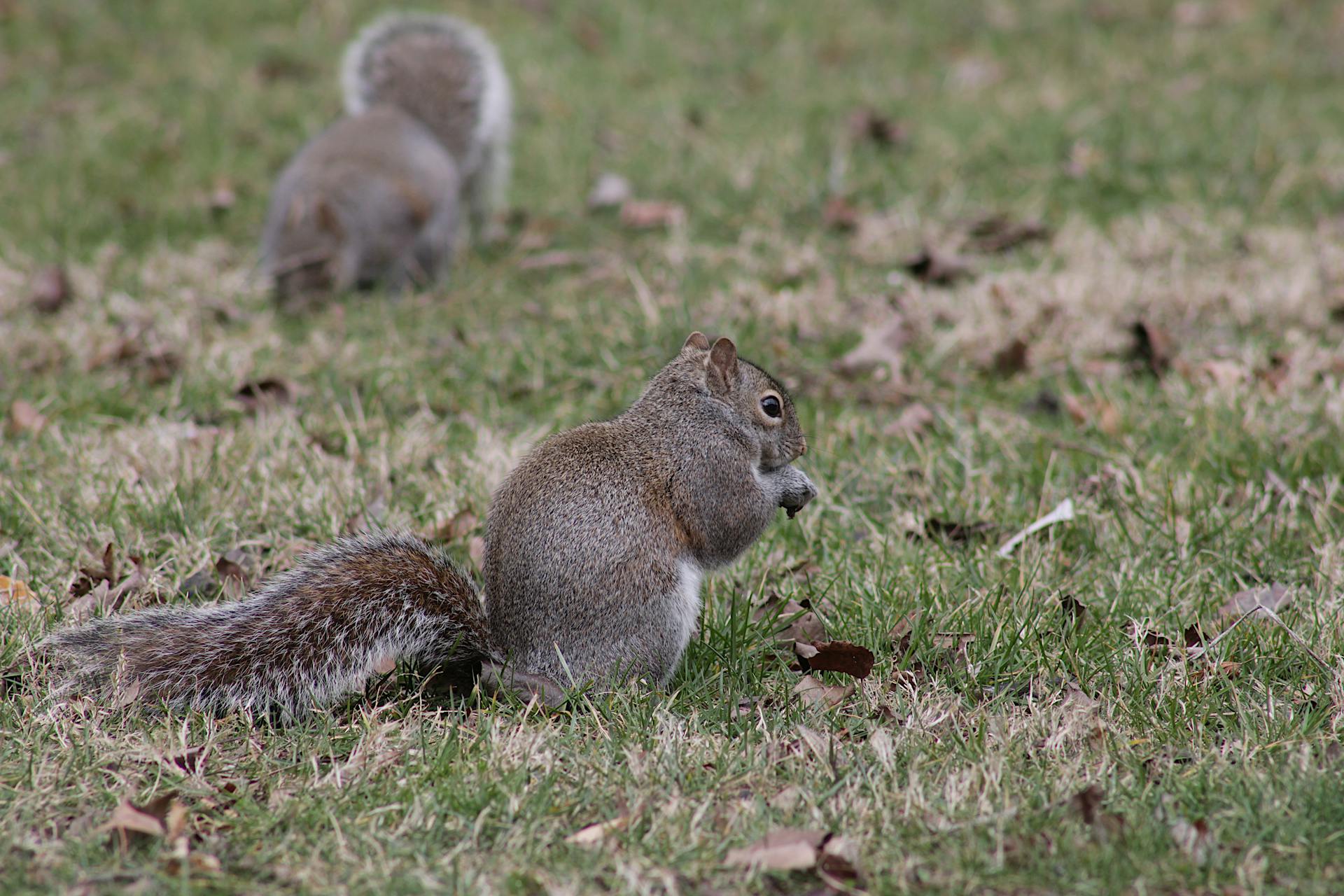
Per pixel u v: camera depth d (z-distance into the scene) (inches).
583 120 747.4
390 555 287.9
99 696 275.7
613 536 279.9
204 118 746.2
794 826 237.6
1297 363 452.4
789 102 770.2
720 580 338.6
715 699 291.1
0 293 532.4
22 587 325.1
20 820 236.2
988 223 594.9
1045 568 342.0
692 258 563.8
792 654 308.7
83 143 708.0
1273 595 327.9
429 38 645.3
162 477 381.7
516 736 262.7
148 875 221.3
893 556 346.0
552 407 444.5
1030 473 389.1
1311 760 255.4
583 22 908.6
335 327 510.3
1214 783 247.8
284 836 235.6
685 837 233.8
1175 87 772.0
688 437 294.4
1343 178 629.9
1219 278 527.2
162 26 875.4
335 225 542.9
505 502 286.2
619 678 281.0
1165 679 286.5
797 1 938.1
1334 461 385.7
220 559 341.7
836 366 468.4
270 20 893.2
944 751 262.1
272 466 387.5
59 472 382.3
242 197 665.0
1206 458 391.5
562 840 235.8
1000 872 224.7
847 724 277.0
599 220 633.0
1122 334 494.9
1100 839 231.1
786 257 565.9
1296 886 220.7
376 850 231.3
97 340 488.7
